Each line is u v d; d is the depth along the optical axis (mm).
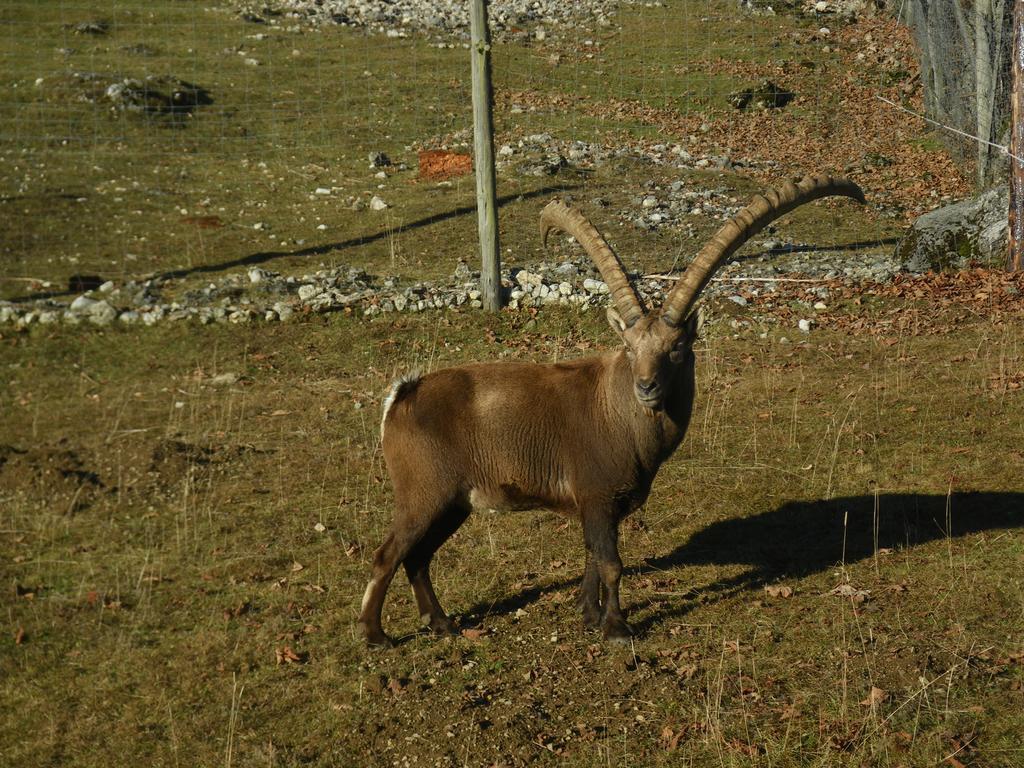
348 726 5770
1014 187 12805
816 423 9586
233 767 5527
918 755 5082
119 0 27625
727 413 10000
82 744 5805
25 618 7047
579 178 18422
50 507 8672
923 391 10070
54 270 14305
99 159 18641
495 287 12695
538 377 6340
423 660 6320
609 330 12211
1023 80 12570
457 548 7805
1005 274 12836
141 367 11727
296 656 6465
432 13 29297
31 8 26188
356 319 12656
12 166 18062
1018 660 5715
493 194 12453
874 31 26797
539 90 23672
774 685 5719
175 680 6328
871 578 6805
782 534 7684
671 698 5707
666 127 21844
